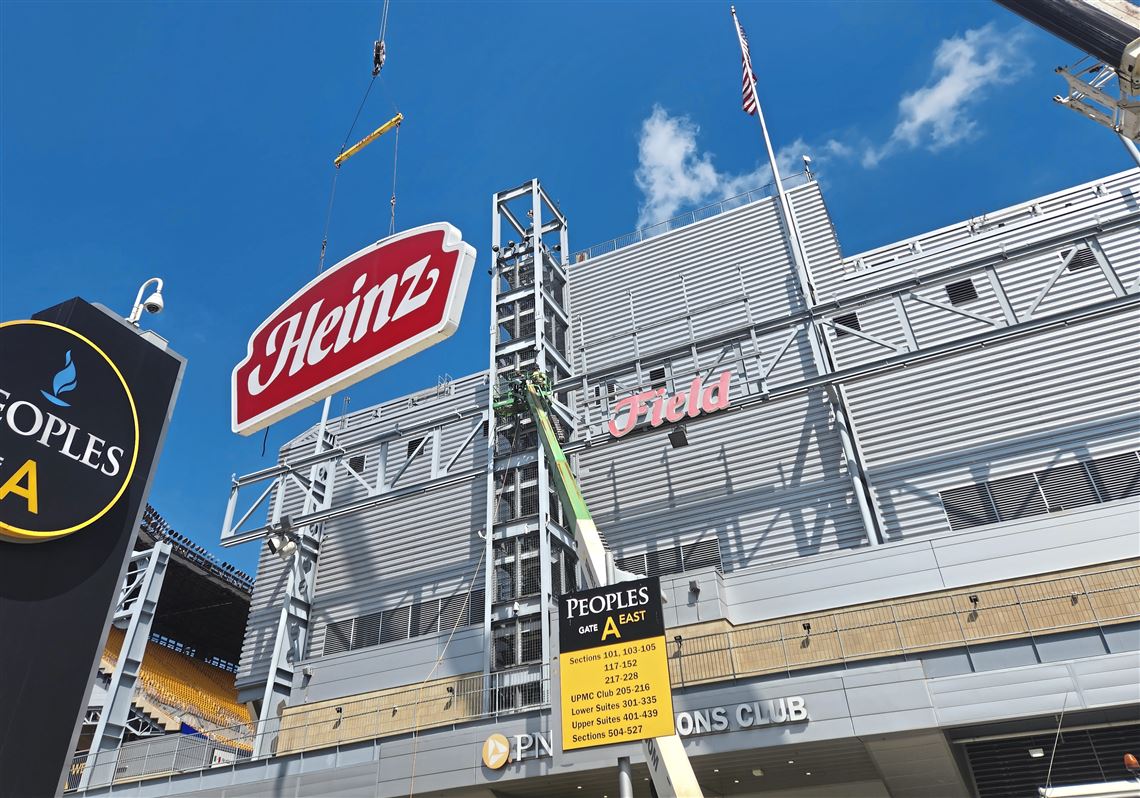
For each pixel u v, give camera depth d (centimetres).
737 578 2744
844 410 3291
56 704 1068
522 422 3744
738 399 2925
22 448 1110
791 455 3316
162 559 3884
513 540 3444
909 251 3694
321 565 4031
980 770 2308
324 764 2781
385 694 3116
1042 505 2816
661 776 1598
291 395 1816
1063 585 2295
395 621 3659
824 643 2436
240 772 2920
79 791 3183
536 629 3136
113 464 1230
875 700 2059
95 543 1183
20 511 1081
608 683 1487
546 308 4175
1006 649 2117
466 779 2405
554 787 2442
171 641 7075
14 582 1070
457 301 1608
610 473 3625
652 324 3981
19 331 1162
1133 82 1773
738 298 3822
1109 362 2945
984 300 3275
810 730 2081
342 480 4297
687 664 2484
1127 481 2723
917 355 2719
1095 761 2173
